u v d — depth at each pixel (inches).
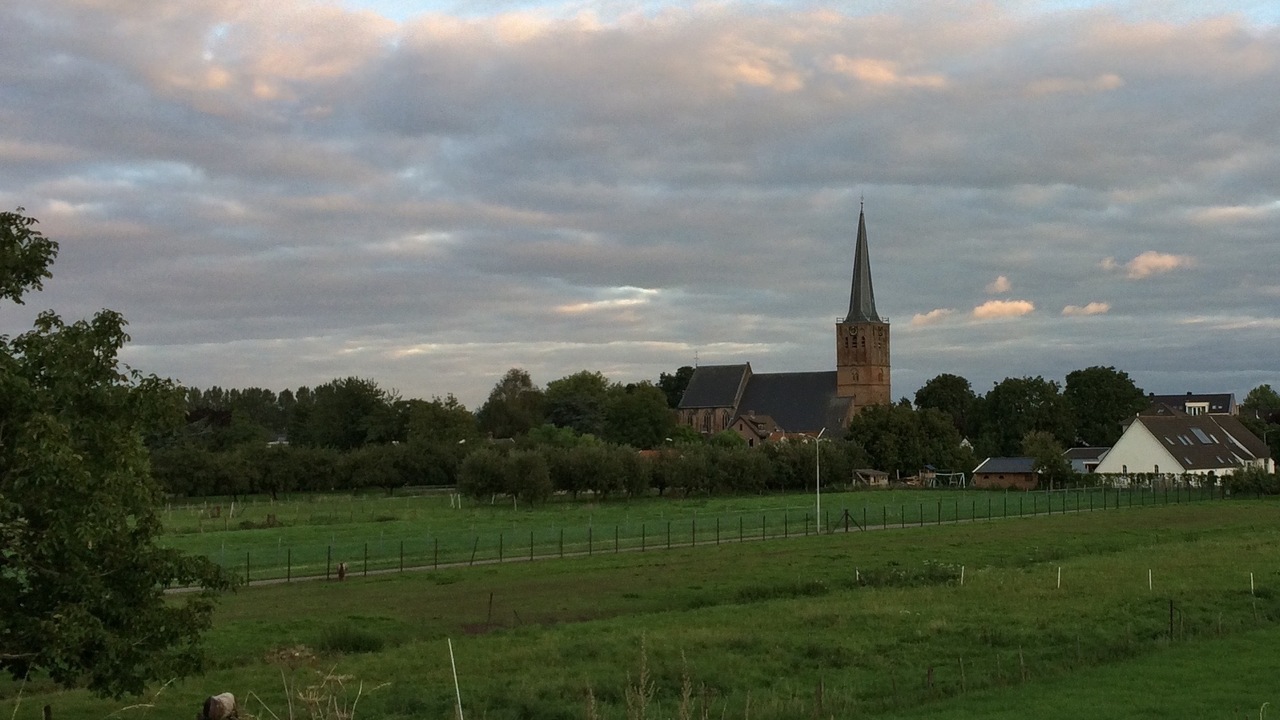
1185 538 3139.8
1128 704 1144.8
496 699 1231.5
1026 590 2009.1
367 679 1366.9
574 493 5265.8
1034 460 6122.1
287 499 5511.8
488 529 3526.1
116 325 1005.8
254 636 1672.0
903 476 6879.9
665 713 1139.9
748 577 2325.3
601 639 1600.6
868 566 2492.6
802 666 1421.0
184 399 1040.2
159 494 1036.5
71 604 906.7
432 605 1999.3
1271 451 7150.6
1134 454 6097.4
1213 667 1339.8
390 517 4146.2
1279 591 1963.6
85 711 1216.8
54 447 864.9
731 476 5629.9
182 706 1238.3
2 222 973.2
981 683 1282.0
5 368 892.6
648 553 2856.8
